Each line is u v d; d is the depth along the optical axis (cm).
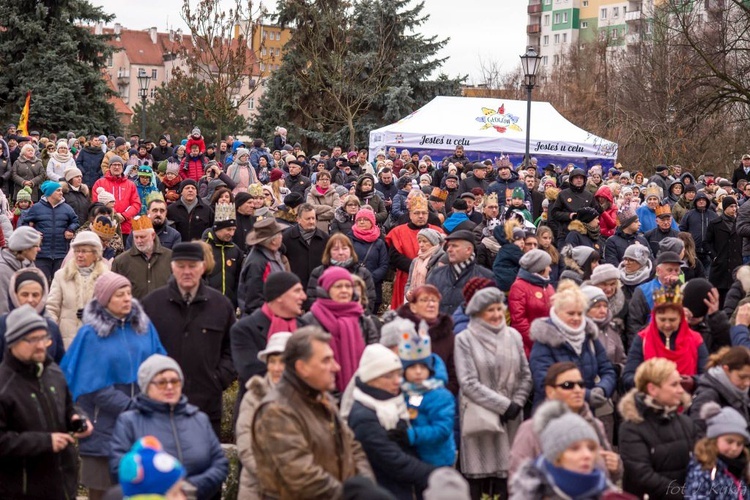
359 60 4672
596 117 4556
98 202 1512
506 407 762
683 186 2122
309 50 4788
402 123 3325
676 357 823
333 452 558
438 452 633
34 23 4400
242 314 982
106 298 714
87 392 705
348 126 4766
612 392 799
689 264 1384
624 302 979
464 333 784
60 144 2247
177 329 777
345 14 4744
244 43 3659
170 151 2861
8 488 647
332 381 560
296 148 2684
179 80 3844
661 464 679
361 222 1277
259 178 2433
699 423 700
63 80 4428
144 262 1009
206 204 1471
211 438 635
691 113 2934
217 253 1121
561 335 780
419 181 2302
